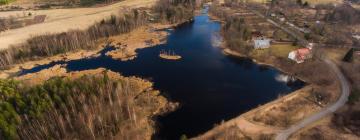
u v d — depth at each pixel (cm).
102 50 16875
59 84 10425
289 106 10700
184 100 11594
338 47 15725
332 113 10125
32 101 9094
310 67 13462
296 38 16575
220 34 19250
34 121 8662
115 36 18912
